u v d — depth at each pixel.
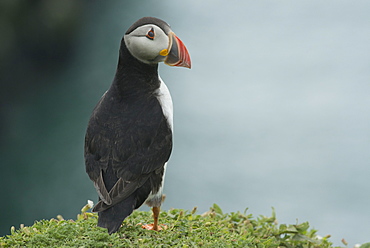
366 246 6.55
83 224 5.88
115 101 6.09
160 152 5.93
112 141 5.82
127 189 5.60
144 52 5.97
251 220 6.85
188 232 6.04
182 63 6.06
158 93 6.24
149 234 5.92
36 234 5.54
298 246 6.49
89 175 5.83
